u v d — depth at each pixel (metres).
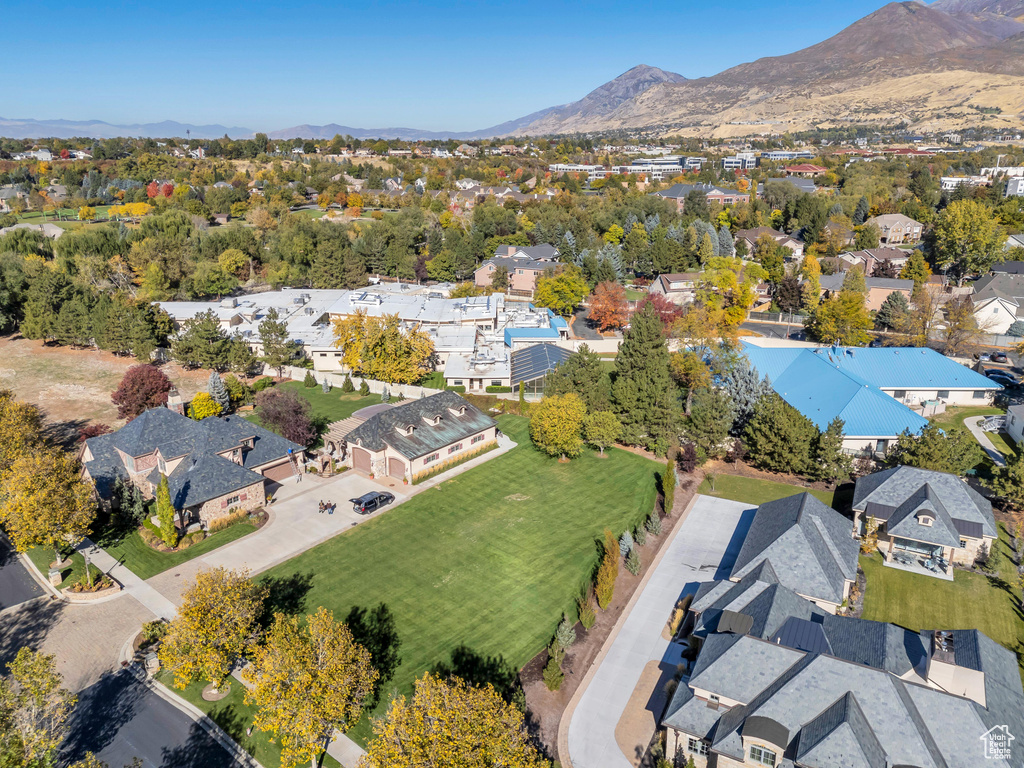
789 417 67.69
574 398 72.19
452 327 110.94
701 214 197.75
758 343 108.94
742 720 34.22
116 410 85.81
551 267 145.88
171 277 137.62
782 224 195.75
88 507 53.03
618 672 43.06
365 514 61.50
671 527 60.47
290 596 49.62
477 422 75.06
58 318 105.88
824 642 38.00
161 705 39.69
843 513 61.09
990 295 117.19
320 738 35.91
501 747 28.66
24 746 30.11
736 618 39.53
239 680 41.72
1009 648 44.03
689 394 81.69
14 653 43.59
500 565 54.12
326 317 117.38
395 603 49.16
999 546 55.75
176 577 51.88
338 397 90.75
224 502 59.78
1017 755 32.00
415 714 30.08
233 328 107.81
